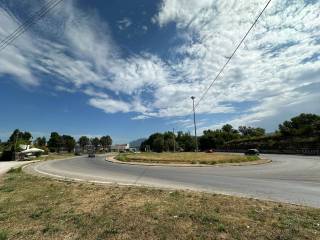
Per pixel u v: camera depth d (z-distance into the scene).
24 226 5.91
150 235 5.19
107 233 5.33
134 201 8.27
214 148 93.06
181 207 7.36
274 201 8.22
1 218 6.57
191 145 97.62
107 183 12.81
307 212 6.72
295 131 52.41
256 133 97.12
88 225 5.84
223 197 8.77
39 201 8.59
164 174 17.48
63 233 5.39
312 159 30.77
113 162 34.00
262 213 6.64
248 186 11.65
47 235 5.30
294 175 15.71
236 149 73.25
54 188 11.25
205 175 16.55
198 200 8.30
